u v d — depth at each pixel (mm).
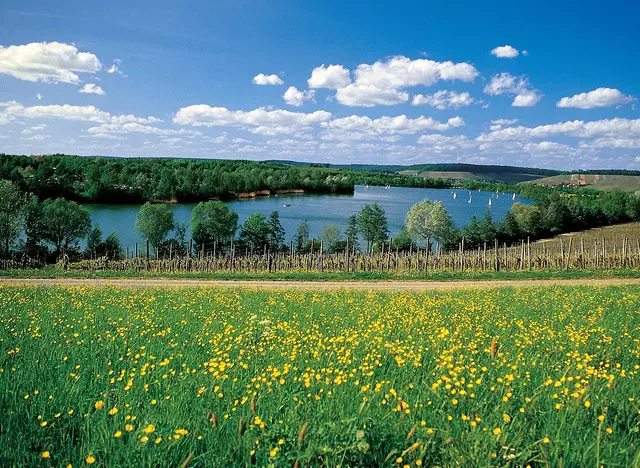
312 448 4738
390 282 37156
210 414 5688
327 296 21828
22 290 23969
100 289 26031
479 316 14492
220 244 79062
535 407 6113
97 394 6848
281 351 9336
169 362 8500
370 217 84250
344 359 8422
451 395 6523
